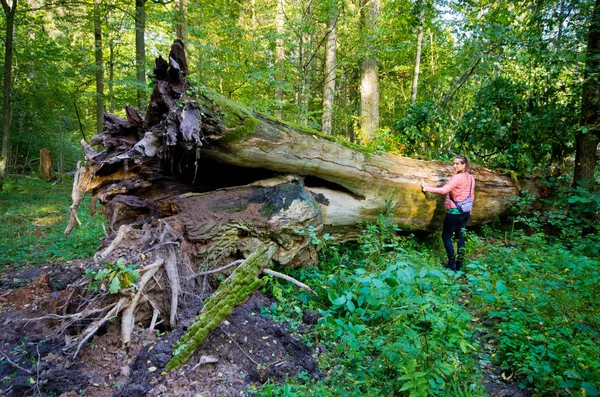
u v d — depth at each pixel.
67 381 2.25
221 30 8.42
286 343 2.74
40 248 5.28
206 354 2.52
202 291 3.15
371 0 9.54
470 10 7.48
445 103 8.25
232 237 3.45
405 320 2.69
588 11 5.79
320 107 12.87
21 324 2.83
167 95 3.15
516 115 6.93
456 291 3.53
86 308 2.61
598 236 4.90
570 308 3.19
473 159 7.17
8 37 10.40
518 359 2.63
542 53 6.06
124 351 2.52
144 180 3.77
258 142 3.62
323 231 4.41
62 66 14.03
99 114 11.98
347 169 4.37
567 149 6.89
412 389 2.16
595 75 5.59
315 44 11.20
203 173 3.96
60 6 11.09
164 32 11.08
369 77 10.82
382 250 4.34
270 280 3.52
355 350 2.52
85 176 3.67
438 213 5.32
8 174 12.56
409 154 7.66
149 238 3.08
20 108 14.21
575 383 2.26
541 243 4.84
